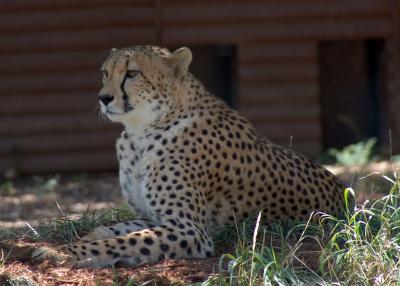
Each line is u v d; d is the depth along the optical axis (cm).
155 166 854
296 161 930
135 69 863
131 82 863
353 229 801
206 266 779
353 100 2025
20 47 1928
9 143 1933
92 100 1939
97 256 781
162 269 766
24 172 1938
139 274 751
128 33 1939
